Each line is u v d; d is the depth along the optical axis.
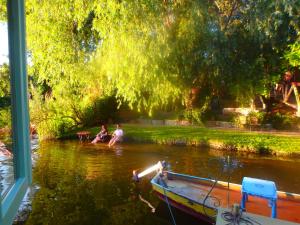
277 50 14.71
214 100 18.06
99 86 17.12
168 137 14.80
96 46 14.57
